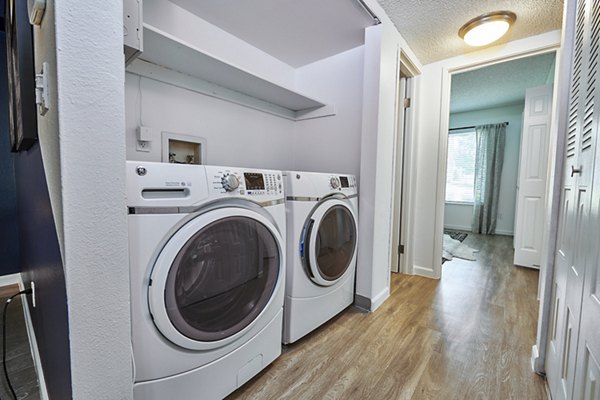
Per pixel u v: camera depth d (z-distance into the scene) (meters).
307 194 1.44
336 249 1.69
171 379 0.90
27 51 0.85
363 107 1.88
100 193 0.56
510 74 3.15
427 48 2.27
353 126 2.11
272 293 1.25
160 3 1.52
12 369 1.24
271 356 1.27
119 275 0.60
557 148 1.20
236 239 1.07
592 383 0.69
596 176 0.74
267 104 2.17
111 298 0.59
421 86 2.58
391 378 1.23
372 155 1.85
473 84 3.47
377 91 1.82
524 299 2.06
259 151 2.14
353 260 1.86
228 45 1.88
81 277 0.54
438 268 2.53
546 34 2.04
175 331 0.88
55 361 0.76
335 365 1.31
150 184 0.83
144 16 1.46
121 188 0.59
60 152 0.51
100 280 0.57
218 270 1.01
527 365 1.31
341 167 2.18
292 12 1.67
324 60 2.25
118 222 0.59
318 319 1.58
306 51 2.13
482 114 4.79
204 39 1.74
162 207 0.84
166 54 1.38
